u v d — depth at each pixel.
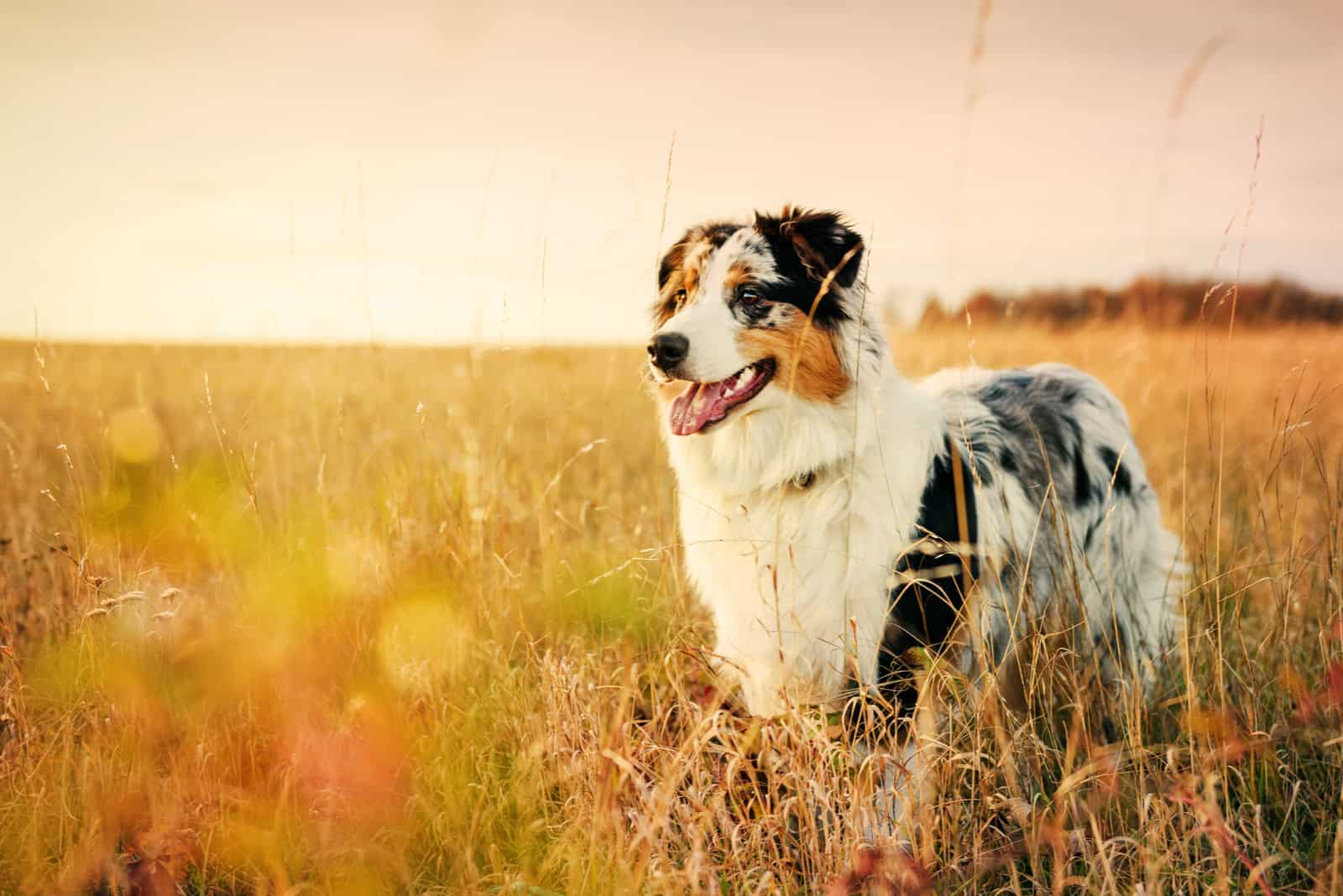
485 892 2.22
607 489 5.05
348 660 2.99
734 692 3.06
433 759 2.74
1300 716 2.67
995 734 2.63
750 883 2.21
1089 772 2.42
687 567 3.31
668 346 2.81
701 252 3.14
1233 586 3.37
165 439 3.52
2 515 4.21
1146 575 3.72
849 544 2.69
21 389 4.91
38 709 3.00
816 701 2.88
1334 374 5.20
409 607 3.14
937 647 2.84
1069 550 2.90
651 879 2.10
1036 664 2.80
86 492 3.22
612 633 3.33
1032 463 3.28
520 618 3.30
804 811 2.33
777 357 2.86
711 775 2.52
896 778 2.47
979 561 2.91
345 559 3.25
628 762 2.25
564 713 2.72
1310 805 2.56
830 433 2.83
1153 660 3.36
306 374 4.48
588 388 6.34
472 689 3.00
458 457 3.80
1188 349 6.32
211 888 2.43
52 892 2.23
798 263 2.92
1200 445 6.45
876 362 2.94
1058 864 2.12
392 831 2.51
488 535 3.59
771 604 2.86
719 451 2.97
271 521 3.42
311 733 2.70
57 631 3.22
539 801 2.61
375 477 4.02
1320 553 3.62
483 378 4.13
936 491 2.90
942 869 2.31
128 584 2.89
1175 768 2.39
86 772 2.53
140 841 2.33
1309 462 5.62
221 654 2.82
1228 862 2.32
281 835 2.47
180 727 2.76
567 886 2.27
